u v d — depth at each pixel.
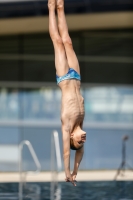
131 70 50.41
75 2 44.22
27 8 44.03
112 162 48.91
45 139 48.78
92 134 49.47
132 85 50.28
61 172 42.91
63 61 19.42
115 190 34.09
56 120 49.25
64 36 19.72
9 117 49.22
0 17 44.53
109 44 50.47
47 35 50.16
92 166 48.81
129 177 39.69
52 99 49.72
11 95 49.59
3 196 32.06
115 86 50.38
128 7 44.66
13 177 41.69
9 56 49.94
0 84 49.69
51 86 49.91
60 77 19.38
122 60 50.41
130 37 50.47
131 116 49.91
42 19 45.69
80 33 50.41
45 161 48.19
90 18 46.75
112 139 49.38
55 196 32.06
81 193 33.16
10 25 47.09
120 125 49.56
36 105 49.56
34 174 43.28
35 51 50.12
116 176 39.53
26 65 49.97
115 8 44.84
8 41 49.97
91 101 50.16
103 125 49.50
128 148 48.94
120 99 50.16
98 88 50.28
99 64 50.41
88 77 50.25
